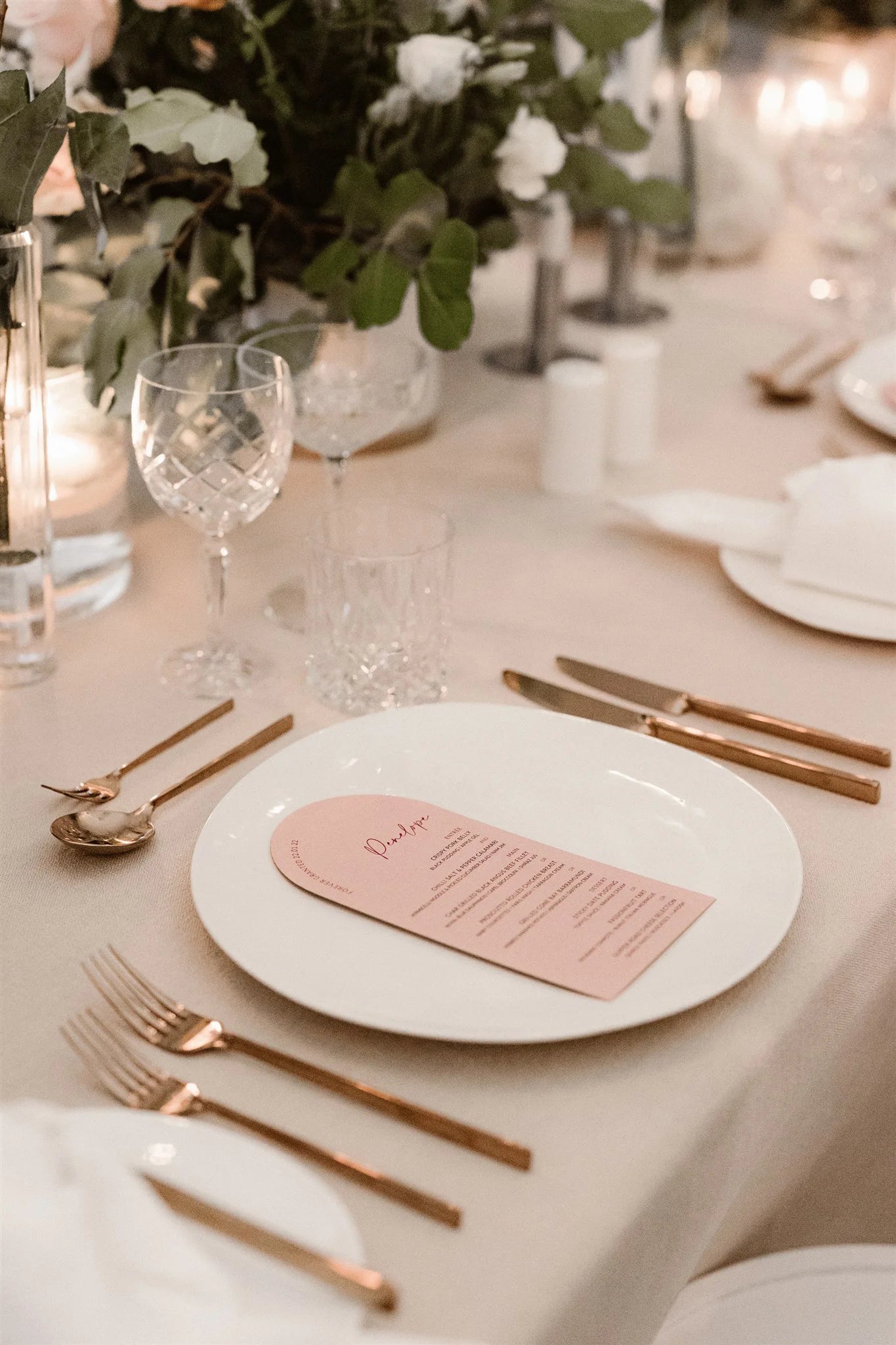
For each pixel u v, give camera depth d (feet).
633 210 3.68
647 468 3.77
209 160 2.76
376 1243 1.43
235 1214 1.37
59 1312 1.21
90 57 2.72
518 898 1.91
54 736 2.41
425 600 2.47
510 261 5.83
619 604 2.99
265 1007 1.77
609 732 2.30
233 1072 1.65
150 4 2.83
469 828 2.07
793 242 6.17
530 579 3.10
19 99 2.11
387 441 3.83
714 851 2.03
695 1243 1.69
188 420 2.33
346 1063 1.68
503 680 2.63
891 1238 2.53
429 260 3.14
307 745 2.25
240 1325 1.22
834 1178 2.26
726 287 5.54
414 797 2.15
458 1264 1.41
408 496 3.56
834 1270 2.21
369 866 1.96
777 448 3.92
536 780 2.20
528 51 3.30
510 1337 1.34
